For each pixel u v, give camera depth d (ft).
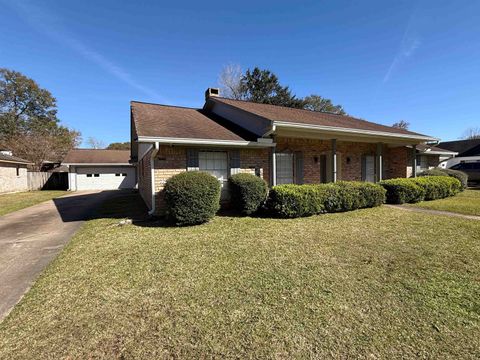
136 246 16.35
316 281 10.97
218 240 17.22
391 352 6.73
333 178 33.40
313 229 19.77
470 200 34.17
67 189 71.67
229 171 28.35
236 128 32.50
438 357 6.54
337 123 35.37
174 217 21.18
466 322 8.00
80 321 8.43
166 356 6.75
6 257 15.34
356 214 25.61
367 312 8.60
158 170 24.53
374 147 44.50
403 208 28.91
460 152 86.53
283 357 6.63
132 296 10.00
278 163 34.94
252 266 12.71
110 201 42.57
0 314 9.02
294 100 93.25
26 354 6.94
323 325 7.93
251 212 25.18
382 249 15.03
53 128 115.65
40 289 10.78
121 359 6.68
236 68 94.27
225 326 7.97
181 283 11.00
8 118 107.45
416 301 9.29
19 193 60.39
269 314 8.56
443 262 12.96
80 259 14.30
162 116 31.76
